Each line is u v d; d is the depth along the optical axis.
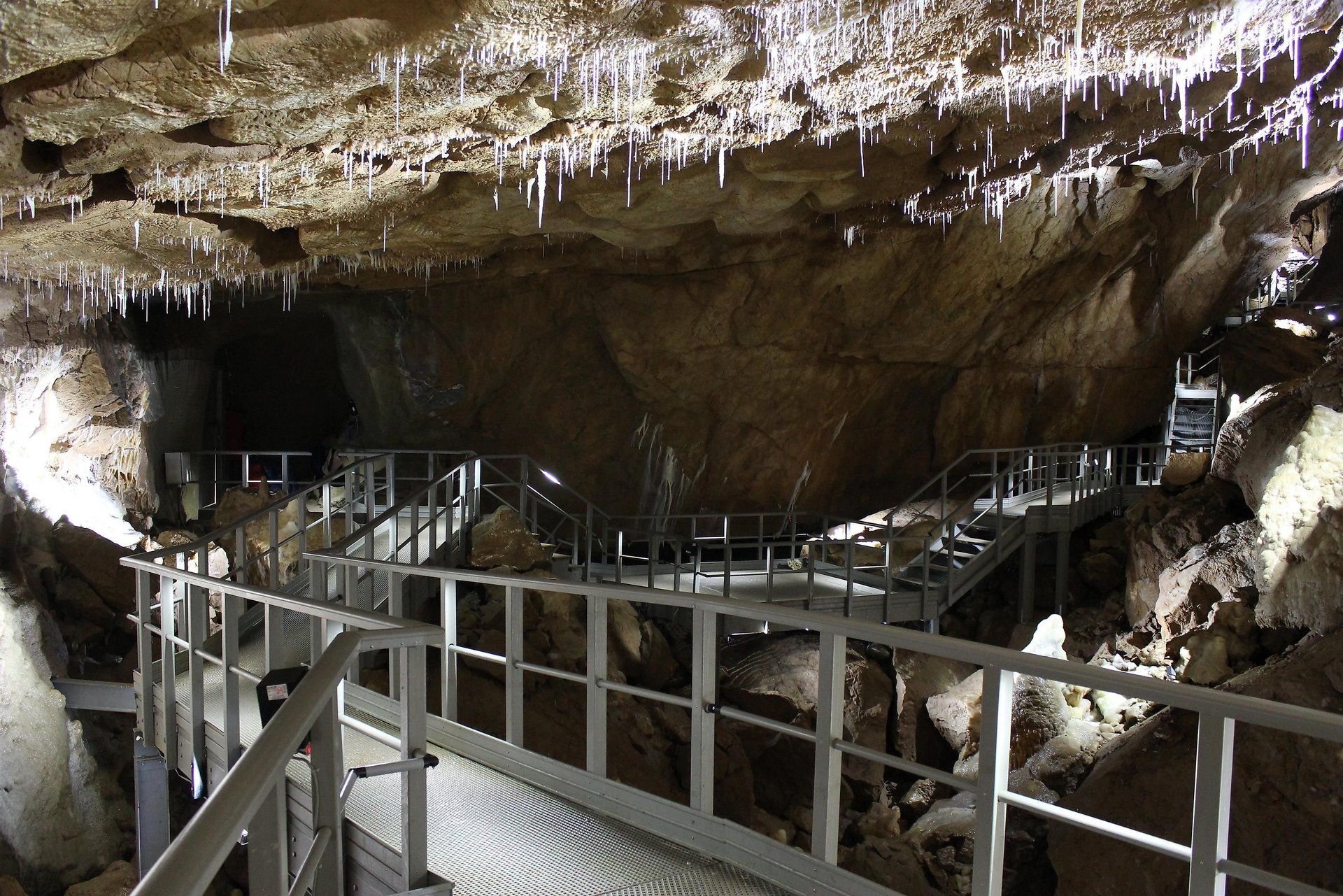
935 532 11.28
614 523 15.95
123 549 11.44
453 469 9.62
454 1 4.40
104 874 8.91
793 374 14.66
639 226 9.77
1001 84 6.32
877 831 9.56
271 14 4.27
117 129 5.29
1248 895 5.93
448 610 5.25
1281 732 6.40
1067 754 8.35
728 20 5.00
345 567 6.84
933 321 13.98
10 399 10.80
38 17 3.74
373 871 3.67
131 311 13.60
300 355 18.02
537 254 12.39
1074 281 14.66
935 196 9.36
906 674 11.38
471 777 4.71
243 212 7.86
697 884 3.49
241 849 7.34
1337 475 7.65
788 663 11.48
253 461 18.28
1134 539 11.27
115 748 10.58
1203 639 8.59
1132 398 17.67
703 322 13.73
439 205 8.48
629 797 4.09
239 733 5.25
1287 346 16.58
